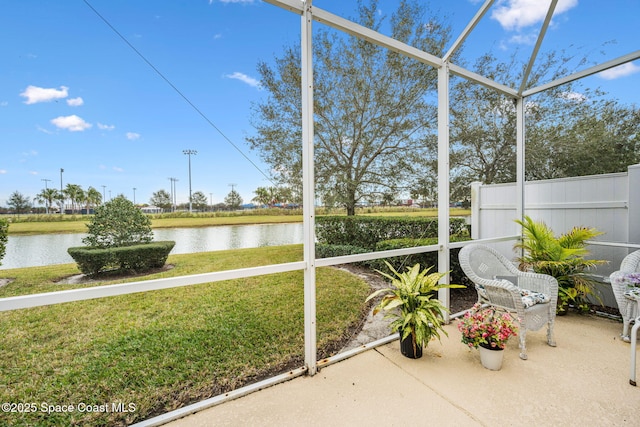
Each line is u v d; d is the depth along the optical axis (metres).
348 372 2.12
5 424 1.62
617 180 3.13
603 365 2.15
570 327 2.84
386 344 2.57
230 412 1.72
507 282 2.36
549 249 3.17
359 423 1.61
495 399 1.79
